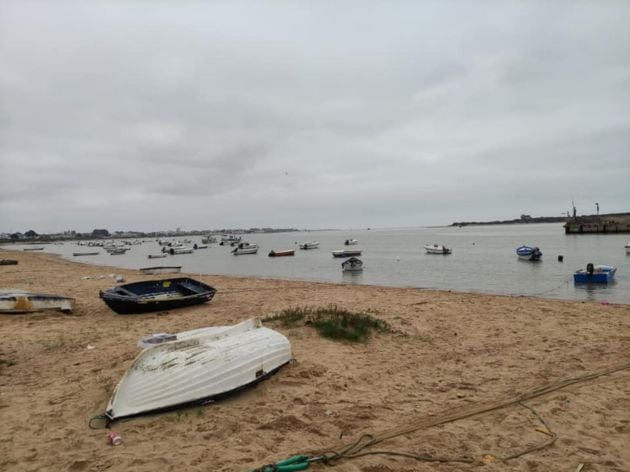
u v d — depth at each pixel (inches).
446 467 181.5
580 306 600.7
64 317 528.1
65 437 203.9
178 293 662.5
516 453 193.5
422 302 639.1
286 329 385.1
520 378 293.1
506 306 597.0
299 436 207.0
